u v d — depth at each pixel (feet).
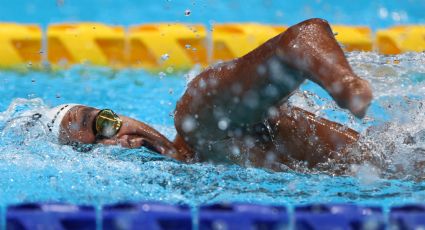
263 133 29.32
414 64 38.24
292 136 29.81
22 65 59.31
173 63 61.36
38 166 30.14
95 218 21.88
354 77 22.65
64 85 54.19
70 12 82.38
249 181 28.66
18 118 33.60
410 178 29.14
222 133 28.63
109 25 72.33
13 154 31.45
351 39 64.03
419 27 68.95
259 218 21.98
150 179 28.78
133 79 57.36
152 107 49.11
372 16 82.84
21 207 22.18
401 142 29.94
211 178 28.91
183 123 28.96
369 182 28.63
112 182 28.53
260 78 25.79
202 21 79.61
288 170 29.78
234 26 67.05
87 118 31.42
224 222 21.88
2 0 86.69
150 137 31.76
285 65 24.99
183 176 29.17
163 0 88.53
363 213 22.29
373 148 29.76
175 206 22.79
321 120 30.58
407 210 22.76
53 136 31.96
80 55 61.21
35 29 63.21
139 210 21.97
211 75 27.43
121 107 48.70
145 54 62.08
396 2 88.79
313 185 28.22
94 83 55.36
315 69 23.67
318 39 24.23
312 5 87.86
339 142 29.96
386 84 36.01
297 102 32.35
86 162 30.45
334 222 22.07
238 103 26.84
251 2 89.15
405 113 31.99
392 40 65.31
